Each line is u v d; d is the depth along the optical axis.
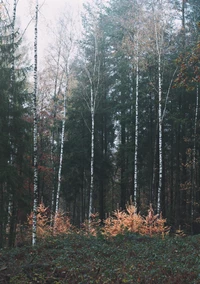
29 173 20.06
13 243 19.20
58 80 30.45
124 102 32.44
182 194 31.58
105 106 33.78
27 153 20.02
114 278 8.99
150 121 31.31
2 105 18.84
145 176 31.12
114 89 34.31
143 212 33.16
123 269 9.61
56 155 32.34
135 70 28.36
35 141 18.45
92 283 8.70
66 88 27.00
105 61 33.69
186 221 29.03
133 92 30.75
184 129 30.84
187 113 30.06
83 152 32.28
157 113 29.36
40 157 31.02
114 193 43.88
